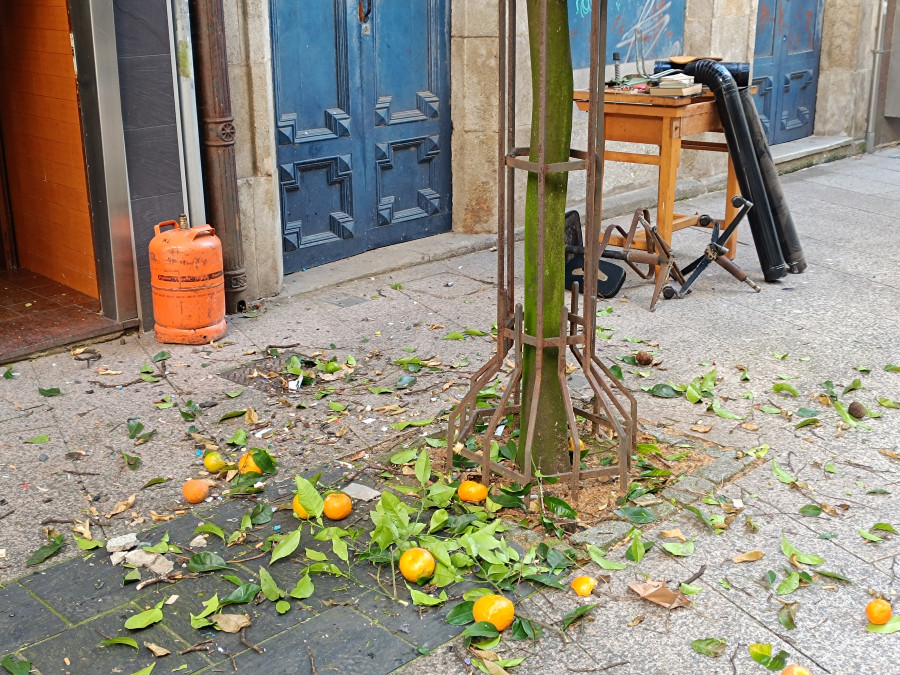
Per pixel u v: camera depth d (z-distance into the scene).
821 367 5.05
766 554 3.39
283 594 3.12
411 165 7.23
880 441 4.24
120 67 5.10
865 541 3.46
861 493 3.80
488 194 7.44
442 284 6.50
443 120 7.32
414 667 2.82
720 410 4.47
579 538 3.44
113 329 5.45
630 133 6.36
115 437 4.30
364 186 6.94
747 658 2.85
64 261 6.11
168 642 2.94
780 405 4.61
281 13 6.13
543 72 3.23
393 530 3.31
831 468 3.97
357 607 3.10
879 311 5.90
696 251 7.27
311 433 4.33
